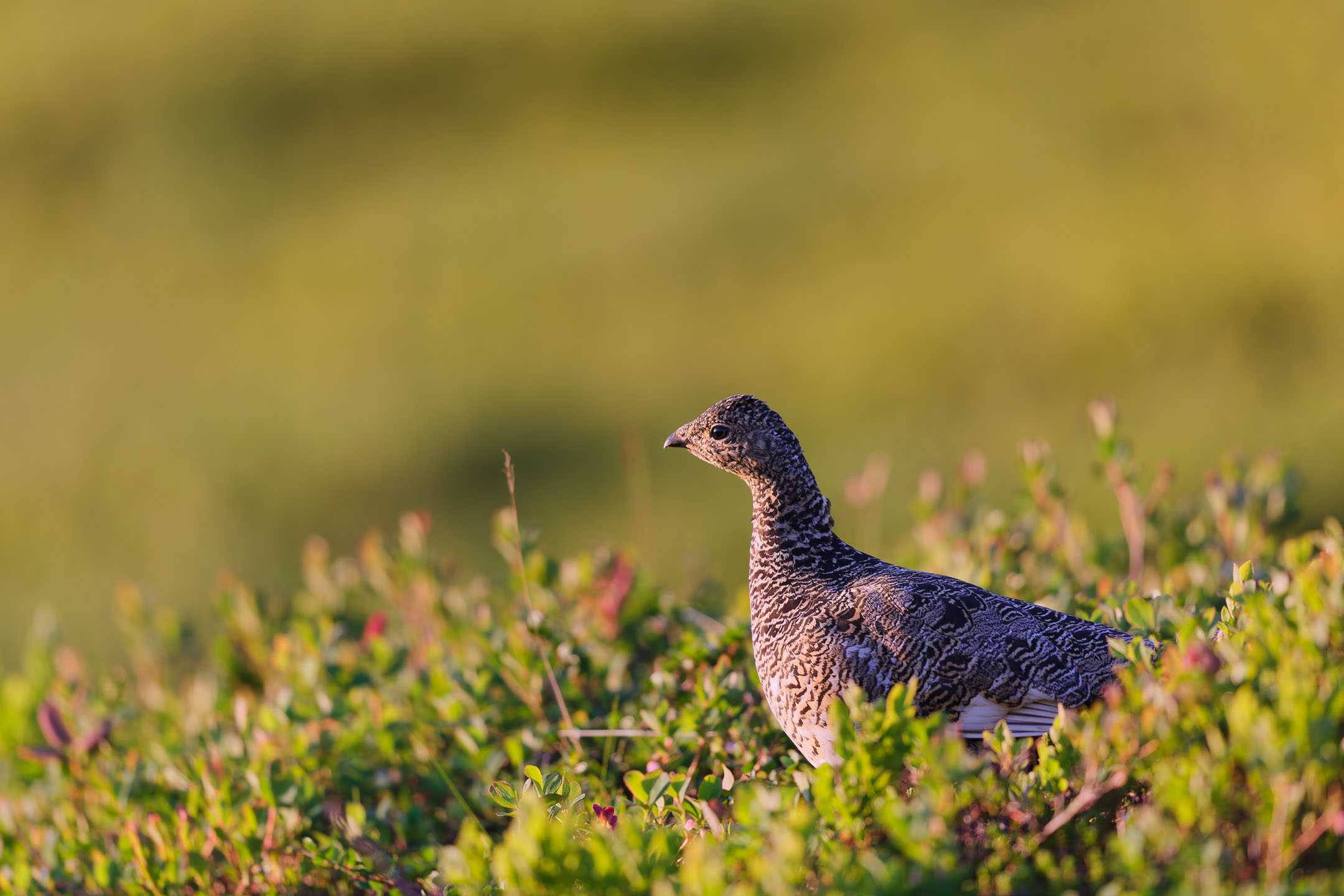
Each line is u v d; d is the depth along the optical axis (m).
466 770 6.64
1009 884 4.38
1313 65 23.23
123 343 24.53
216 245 27.94
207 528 18.98
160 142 31.89
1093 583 7.47
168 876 5.98
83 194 31.00
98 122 32.97
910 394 19.22
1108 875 4.41
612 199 25.86
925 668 5.68
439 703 6.79
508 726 6.89
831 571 6.28
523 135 29.77
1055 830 4.50
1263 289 18.89
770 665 6.09
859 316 20.98
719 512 16.86
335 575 9.05
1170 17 26.42
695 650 6.76
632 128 29.03
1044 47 27.41
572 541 17.17
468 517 18.58
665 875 4.27
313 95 32.31
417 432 20.33
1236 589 5.46
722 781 5.86
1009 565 7.82
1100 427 7.81
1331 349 17.56
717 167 26.56
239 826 6.07
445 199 27.45
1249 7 24.97
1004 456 17.12
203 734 7.09
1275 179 21.02
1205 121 23.25
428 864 5.71
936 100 27.20
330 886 6.01
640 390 20.61
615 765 6.41
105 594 17.66
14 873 6.25
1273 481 7.90
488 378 21.31
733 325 21.72
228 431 21.06
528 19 33.06
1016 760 4.97
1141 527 7.68
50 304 27.30
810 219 24.14
